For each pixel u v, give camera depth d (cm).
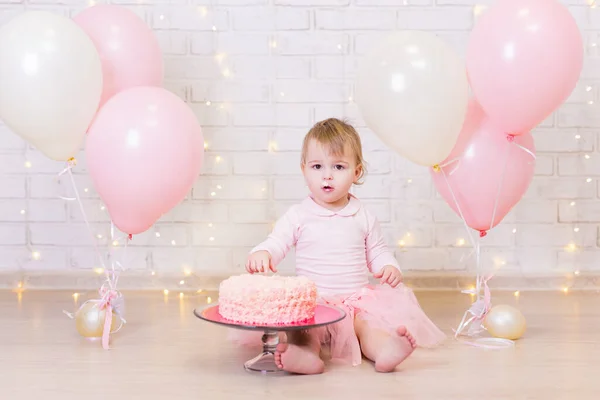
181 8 301
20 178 305
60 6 302
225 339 221
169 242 306
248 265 210
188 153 206
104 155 202
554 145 306
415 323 205
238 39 302
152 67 228
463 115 206
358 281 217
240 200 306
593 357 199
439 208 305
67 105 200
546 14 198
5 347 210
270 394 166
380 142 304
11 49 196
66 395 166
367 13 301
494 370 186
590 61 304
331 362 195
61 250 307
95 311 218
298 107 303
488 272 308
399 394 166
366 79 207
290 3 301
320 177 212
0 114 203
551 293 298
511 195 218
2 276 306
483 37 205
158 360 196
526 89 198
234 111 303
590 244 308
